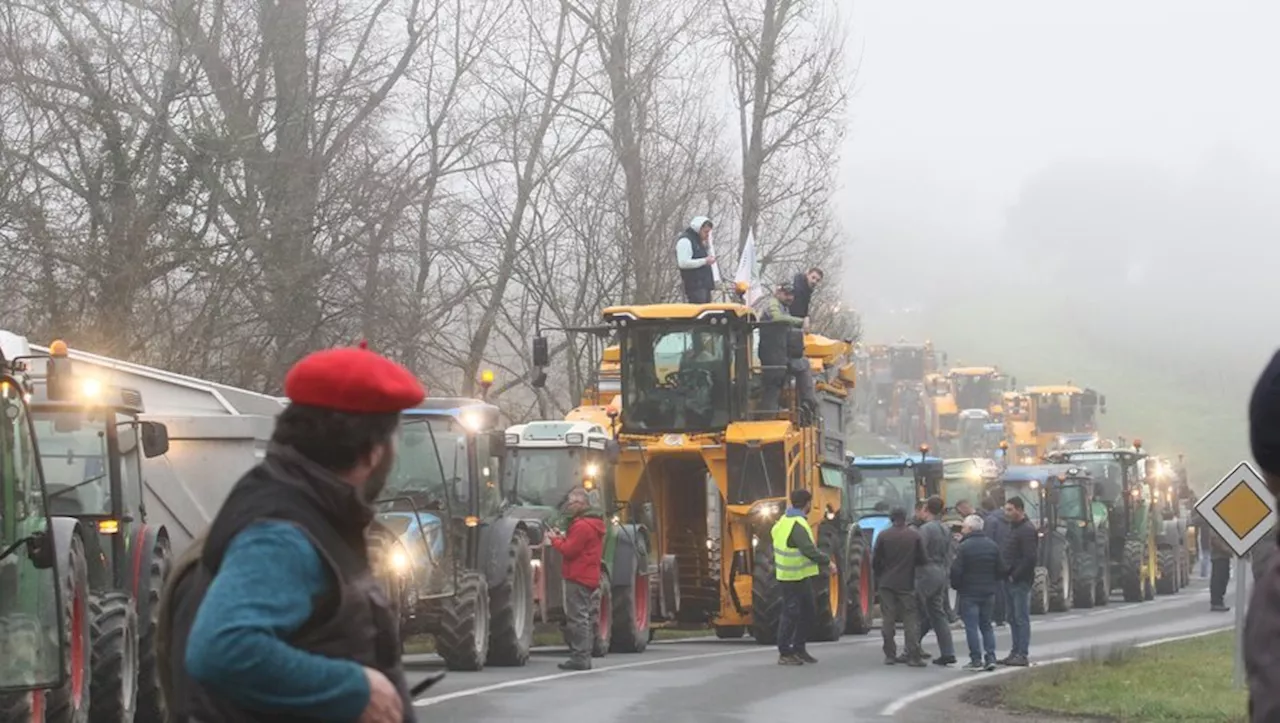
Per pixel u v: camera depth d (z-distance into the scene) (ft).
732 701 86.63
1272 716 17.69
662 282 178.19
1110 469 222.28
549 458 122.31
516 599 109.19
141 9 131.13
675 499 140.97
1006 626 163.53
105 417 71.00
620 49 178.09
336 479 20.40
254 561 19.45
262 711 19.22
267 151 138.21
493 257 166.20
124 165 125.49
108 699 68.74
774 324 137.08
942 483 209.05
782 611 111.55
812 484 140.26
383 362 20.99
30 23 126.82
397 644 20.88
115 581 71.20
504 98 165.27
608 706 82.64
